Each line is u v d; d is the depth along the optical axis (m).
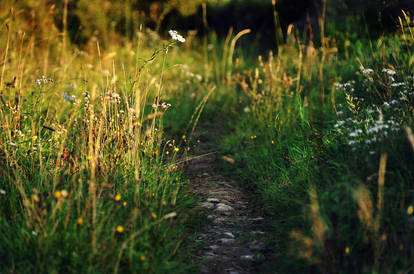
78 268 2.79
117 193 3.73
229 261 3.28
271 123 5.65
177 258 3.21
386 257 2.80
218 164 5.46
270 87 6.29
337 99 5.83
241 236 3.65
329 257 2.86
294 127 5.38
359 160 3.55
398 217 3.00
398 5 7.18
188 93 8.02
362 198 3.02
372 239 2.88
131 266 2.83
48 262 2.78
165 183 4.13
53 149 4.24
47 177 3.80
